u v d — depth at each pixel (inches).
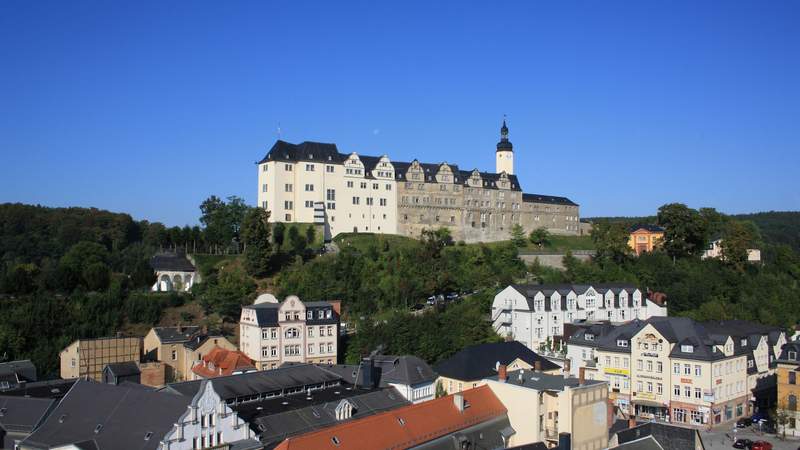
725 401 4933.6
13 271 6323.8
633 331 5408.5
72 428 3137.3
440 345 5930.1
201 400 2915.8
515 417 3759.8
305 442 2785.4
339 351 5974.4
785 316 7337.6
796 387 4574.3
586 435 3713.1
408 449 3090.6
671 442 3196.4
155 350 5600.4
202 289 6875.0
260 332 5457.7
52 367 5521.7
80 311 6067.9
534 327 6417.3
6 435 3250.5
